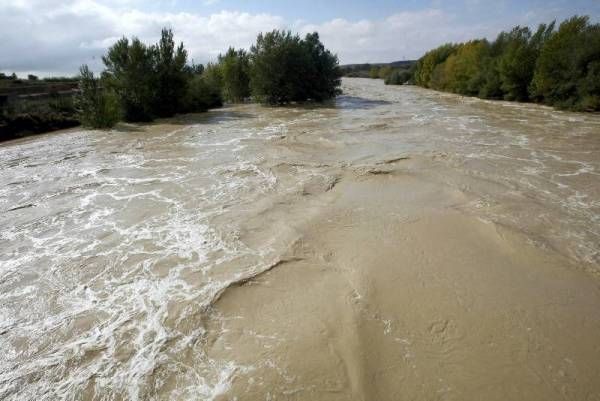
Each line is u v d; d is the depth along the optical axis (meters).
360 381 3.69
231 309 4.79
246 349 4.14
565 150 12.35
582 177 9.52
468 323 4.39
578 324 4.36
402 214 7.24
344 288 5.06
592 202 7.87
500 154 11.82
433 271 5.38
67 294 5.26
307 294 4.99
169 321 4.62
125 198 8.73
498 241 6.17
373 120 19.53
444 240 6.22
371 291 4.96
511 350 4.02
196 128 18.41
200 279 5.41
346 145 13.41
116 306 4.95
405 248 6.00
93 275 5.67
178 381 3.79
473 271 5.36
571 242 6.20
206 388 3.69
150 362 4.04
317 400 3.51
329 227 6.78
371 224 6.85
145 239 6.69
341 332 4.30
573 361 3.87
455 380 3.68
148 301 5.00
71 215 7.89
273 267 5.61
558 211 7.40
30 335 4.52
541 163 10.80
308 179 9.50
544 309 4.60
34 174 10.90
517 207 7.54
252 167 10.78
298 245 6.18
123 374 3.91
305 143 13.99
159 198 8.66
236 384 3.71
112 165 11.62
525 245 6.02
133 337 4.40
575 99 22.17
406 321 4.44
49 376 3.94
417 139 14.32
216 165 11.20
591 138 14.20
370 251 5.93
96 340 4.38
